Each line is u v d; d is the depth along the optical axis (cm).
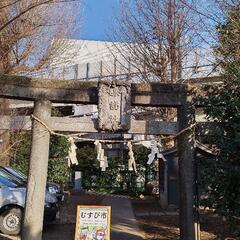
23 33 1491
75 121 859
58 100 870
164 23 1786
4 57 1510
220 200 751
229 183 738
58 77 1847
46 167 854
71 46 1975
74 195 2147
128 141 928
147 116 1789
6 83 869
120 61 2141
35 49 1664
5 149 1495
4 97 876
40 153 850
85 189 2484
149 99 851
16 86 870
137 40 1853
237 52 838
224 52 865
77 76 2427
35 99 868
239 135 718
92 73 2384
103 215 759
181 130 835
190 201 812
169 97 848
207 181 760
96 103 863
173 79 1748
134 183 2291
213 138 784
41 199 842
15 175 1294
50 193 1282
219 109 769
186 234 804
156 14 2217
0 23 1407
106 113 842
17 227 1120
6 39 1483
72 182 2514
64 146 1972
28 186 842
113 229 1210
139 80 1839
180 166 830
